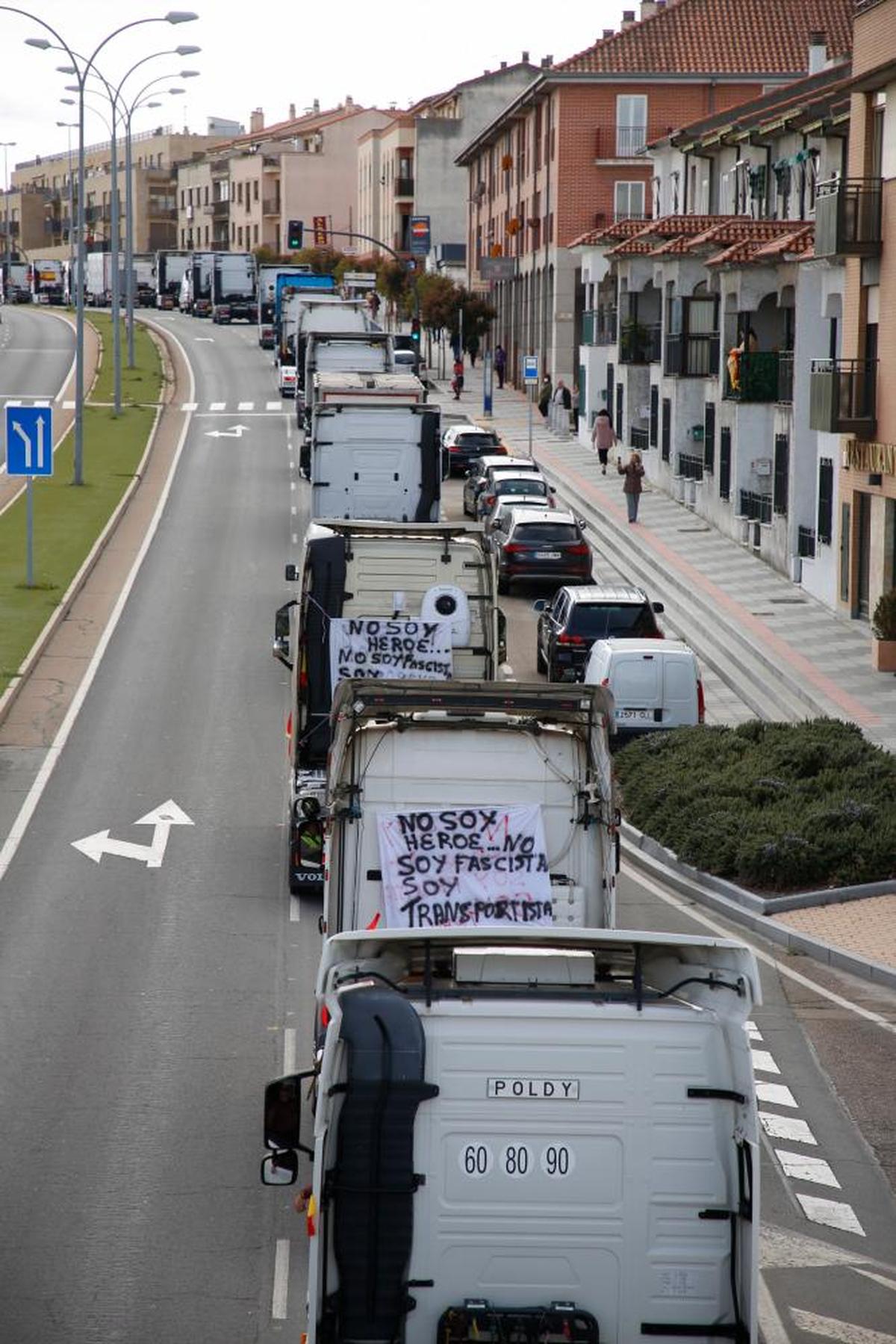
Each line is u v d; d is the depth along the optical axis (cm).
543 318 15788
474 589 4178
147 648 6550
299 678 3831
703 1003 1620
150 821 4488
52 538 8619
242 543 8775
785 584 7894
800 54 14650
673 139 11844
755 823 4206
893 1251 2311
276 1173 1691
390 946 1720
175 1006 3158
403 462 6644
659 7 16362
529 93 15362
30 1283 2131
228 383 16088
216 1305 2086
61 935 3572
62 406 14038
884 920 3791
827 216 6988
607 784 2572
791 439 7894
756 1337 1525
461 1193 1557
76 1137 2572
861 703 5800
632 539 9000
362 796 2591
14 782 4834
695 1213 1562
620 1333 1558
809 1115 2766
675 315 10231
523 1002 1574
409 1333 1552
